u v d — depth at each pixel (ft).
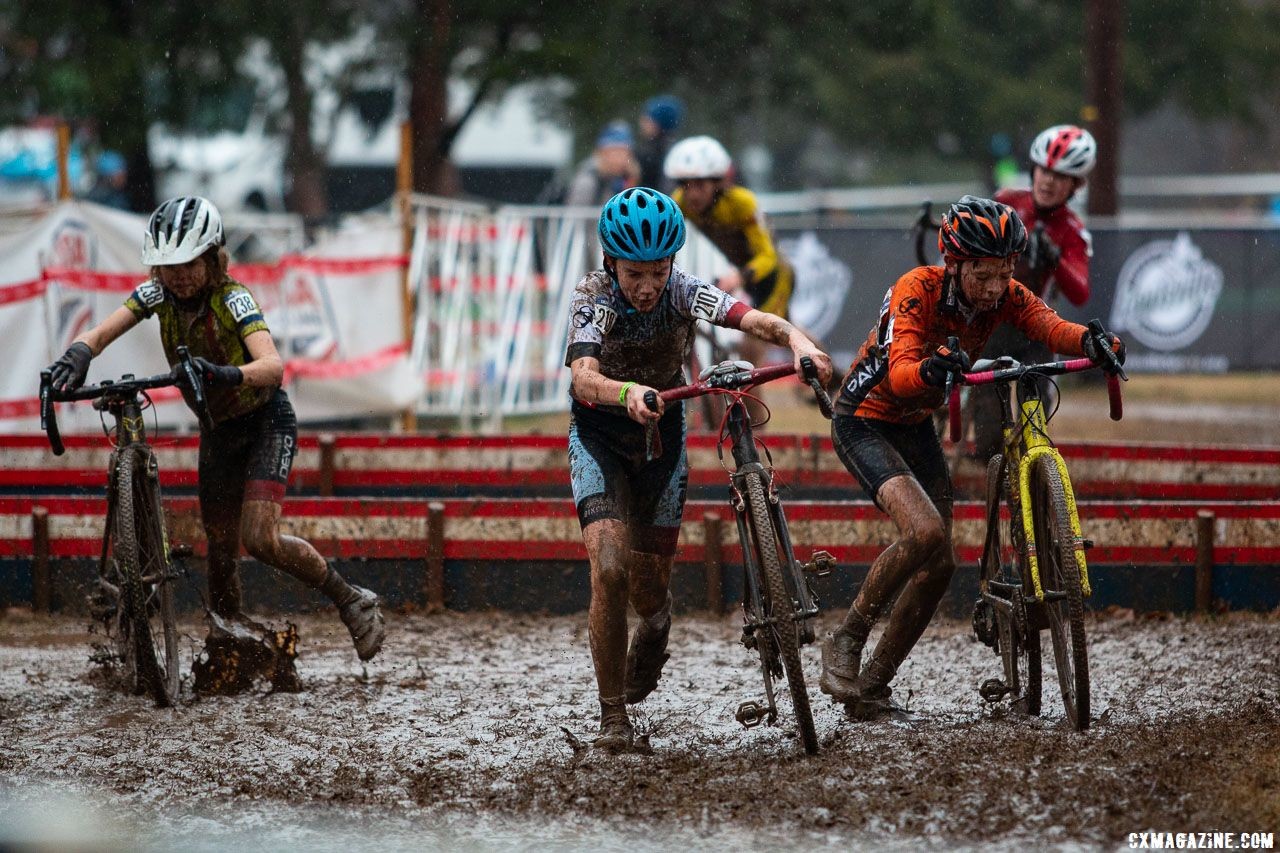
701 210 123.44
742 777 57.47
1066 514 61.21
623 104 245.04
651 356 61.93
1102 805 52.95
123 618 70.38
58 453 69.00
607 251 59.06
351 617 74.64
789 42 270.87
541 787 57.11
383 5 240.53
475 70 232.32
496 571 92.68
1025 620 64.34
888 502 63.72
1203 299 190.39
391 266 146.82
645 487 63.62
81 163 226.58
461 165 282.77
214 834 52.65
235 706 70.44
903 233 182.70
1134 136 563.07
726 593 92.02
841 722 65.41
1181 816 51.72
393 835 52.37
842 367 184.24
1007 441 65.21
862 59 341.82
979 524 88.38
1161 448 108.06
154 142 226.38
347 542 92.63
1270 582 89.04
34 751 62.69
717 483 112.68
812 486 112.88
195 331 71.67
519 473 112.06
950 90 348.59
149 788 57.77
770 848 50.31
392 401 146.30
